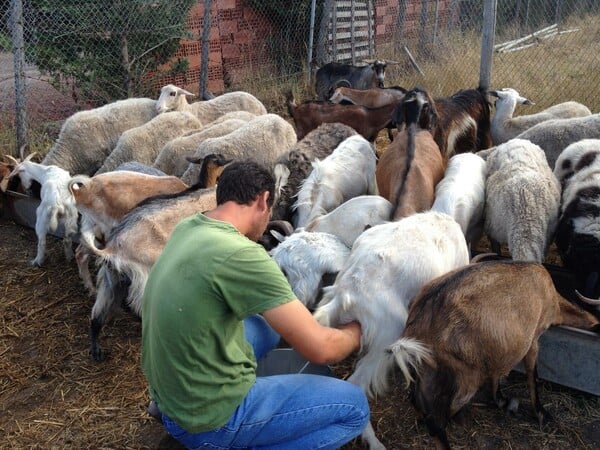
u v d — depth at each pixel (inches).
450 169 194.2
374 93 354.9
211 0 370.9
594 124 218.8
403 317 129.0
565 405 142.0
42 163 267.1
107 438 139.5
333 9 465.7
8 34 336.2
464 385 117.9
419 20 514.9
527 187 172.9
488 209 183.8
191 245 90.8
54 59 345.4
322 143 236.7
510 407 140.1
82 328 182.2
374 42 521.3
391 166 197.3
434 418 116.6
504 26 536.4
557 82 380.2
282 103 410.3
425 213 148.2
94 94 359.9
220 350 90.8
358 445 132.9
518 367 150.5
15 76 284.7
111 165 250.4
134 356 168.4
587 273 165.2
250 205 96.8
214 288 87.7
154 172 221.3
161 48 383.2
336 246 155.6
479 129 287.0
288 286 91.7
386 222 162.2
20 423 145.5
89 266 217.0
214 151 225.8
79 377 161.2
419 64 457.4
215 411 91.3
